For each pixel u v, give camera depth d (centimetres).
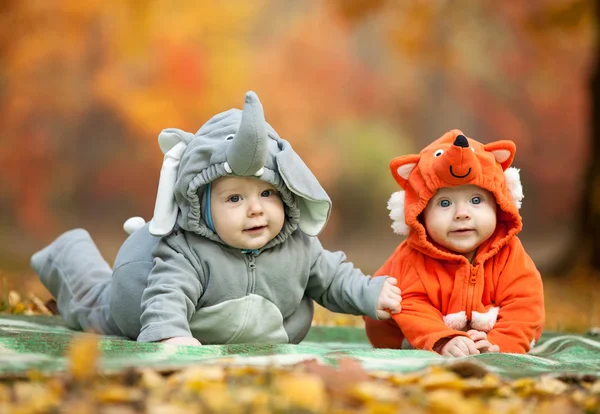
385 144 3397
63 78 3017
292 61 3375
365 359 526
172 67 3030
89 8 2889
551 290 1647
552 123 3512
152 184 3139
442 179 645
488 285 669
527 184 3569
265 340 659
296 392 384
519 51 3241
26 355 481
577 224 1873
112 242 2634
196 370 431
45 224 3014
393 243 2994
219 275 635
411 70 3491
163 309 604
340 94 3428
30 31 2900
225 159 609
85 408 362
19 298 982
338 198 3312
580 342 709
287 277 658
